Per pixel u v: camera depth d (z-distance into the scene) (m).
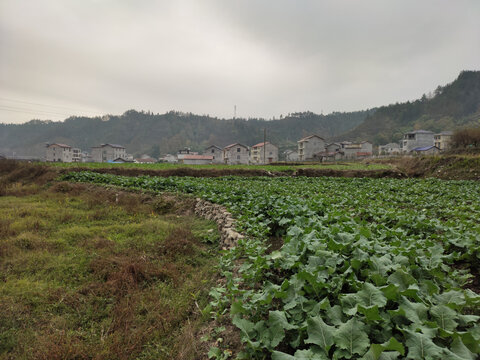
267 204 9.77
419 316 2.96
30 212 10.93
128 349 3.92
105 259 6.59
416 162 32.12
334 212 7.55
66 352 3.78
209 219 10.46
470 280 4.55
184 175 25.61
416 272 4.14
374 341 2.80
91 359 3.77
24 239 7.85
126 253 7.15
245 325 3.23
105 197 13.87
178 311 4.74
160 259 6.91
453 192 15.24
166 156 107.06
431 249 4.70
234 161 80.56
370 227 6.78
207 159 78.50
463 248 5.59
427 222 7.21
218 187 14.06
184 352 3.71
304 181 22.75
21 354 3.88
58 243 7.77
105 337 4.17
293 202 9.75
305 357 2.51
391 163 38.94
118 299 5.20
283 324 3.03
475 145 36.03
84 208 12.27
